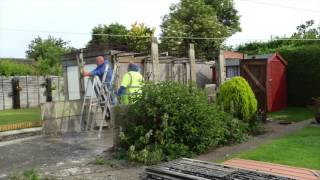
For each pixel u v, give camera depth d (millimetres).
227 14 33000
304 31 27031
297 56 17328
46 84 24844
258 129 11281
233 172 5562
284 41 23062
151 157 8180
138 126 8938
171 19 29984
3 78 24094
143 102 9148
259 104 14273
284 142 9414
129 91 12250
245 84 11422
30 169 7867
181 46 28453
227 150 9141
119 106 9281
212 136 9281
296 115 14539
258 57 16891
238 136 10039
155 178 5887
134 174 7352
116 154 8750
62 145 10461
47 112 12438
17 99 24547
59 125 12656
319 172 6406
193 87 9969
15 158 9156
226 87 11445
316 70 16875
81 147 10055
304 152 8250
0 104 23844
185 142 8969
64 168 7953
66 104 12852
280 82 16844
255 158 7910
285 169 6672
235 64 18000
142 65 15672
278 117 14172
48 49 48688
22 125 13773
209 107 9727
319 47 16938
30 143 11023
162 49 28609
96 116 12977
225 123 10078
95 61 15094
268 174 5461
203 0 31625
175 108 9031
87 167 7977
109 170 7711
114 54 14539
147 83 9562
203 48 28594
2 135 12070
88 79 14461
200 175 5449
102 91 12906
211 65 19344
